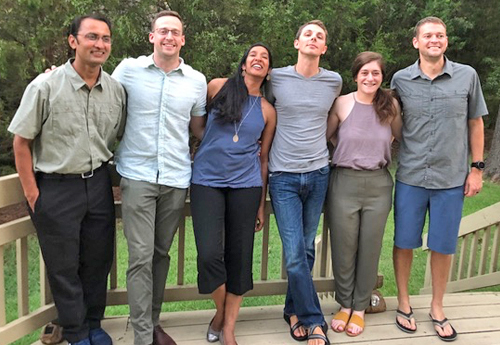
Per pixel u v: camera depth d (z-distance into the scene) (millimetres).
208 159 2395
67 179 2207
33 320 2477
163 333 2521
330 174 2686
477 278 3867
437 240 2652
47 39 6566
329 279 3055
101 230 2342
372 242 2654
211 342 2582
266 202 2848
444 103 2520
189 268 5141
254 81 2426
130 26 6883
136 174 2314
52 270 2252
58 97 2115
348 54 10188
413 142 2625
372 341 2641
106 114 2244
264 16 8164
